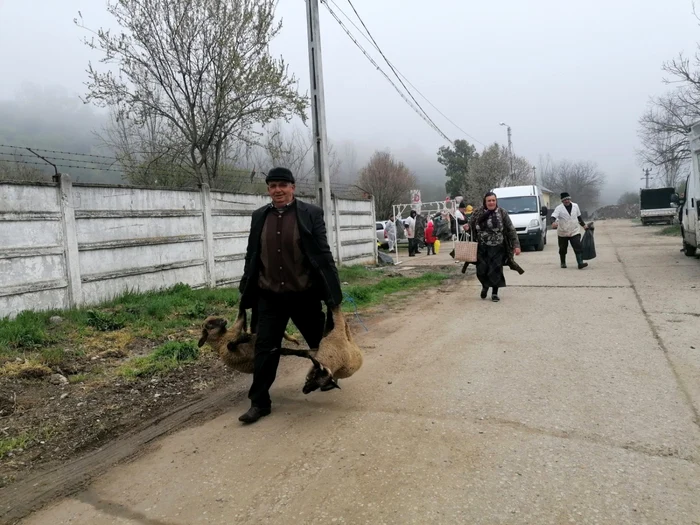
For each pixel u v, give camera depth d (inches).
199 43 507.2
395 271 575.2
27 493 131.0
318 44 482.6
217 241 401.1
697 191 478.3
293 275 166.7
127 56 504.7
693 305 309.1
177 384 205.9
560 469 129.7
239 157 600.1
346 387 195.6
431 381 197.9
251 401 169.8
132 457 148.5
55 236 282.8
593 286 394.6
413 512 114.2
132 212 330.0
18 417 171.6
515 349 237.3
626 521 108.4
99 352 235.8
